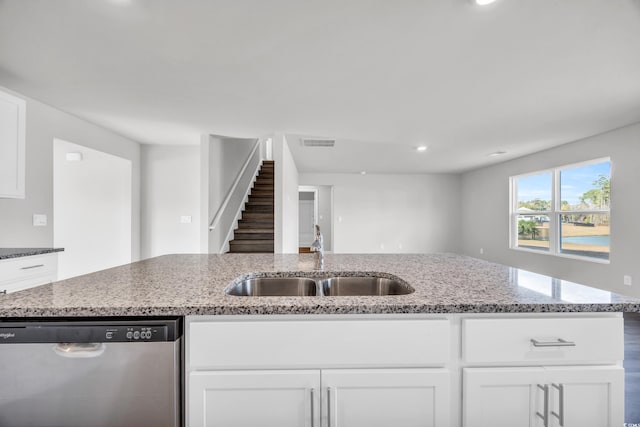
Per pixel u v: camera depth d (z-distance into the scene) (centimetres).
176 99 282
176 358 91
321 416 94
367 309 94
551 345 95
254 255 213
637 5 151
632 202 361
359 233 795
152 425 90
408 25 169
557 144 457
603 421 95
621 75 228
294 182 627
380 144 471
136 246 466
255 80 240
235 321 95
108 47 193
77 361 89
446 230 801
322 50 196
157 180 479
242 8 155
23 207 286
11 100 233
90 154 415
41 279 234
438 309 95
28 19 164
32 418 89
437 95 268
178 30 175
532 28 171
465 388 94
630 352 263
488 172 679
